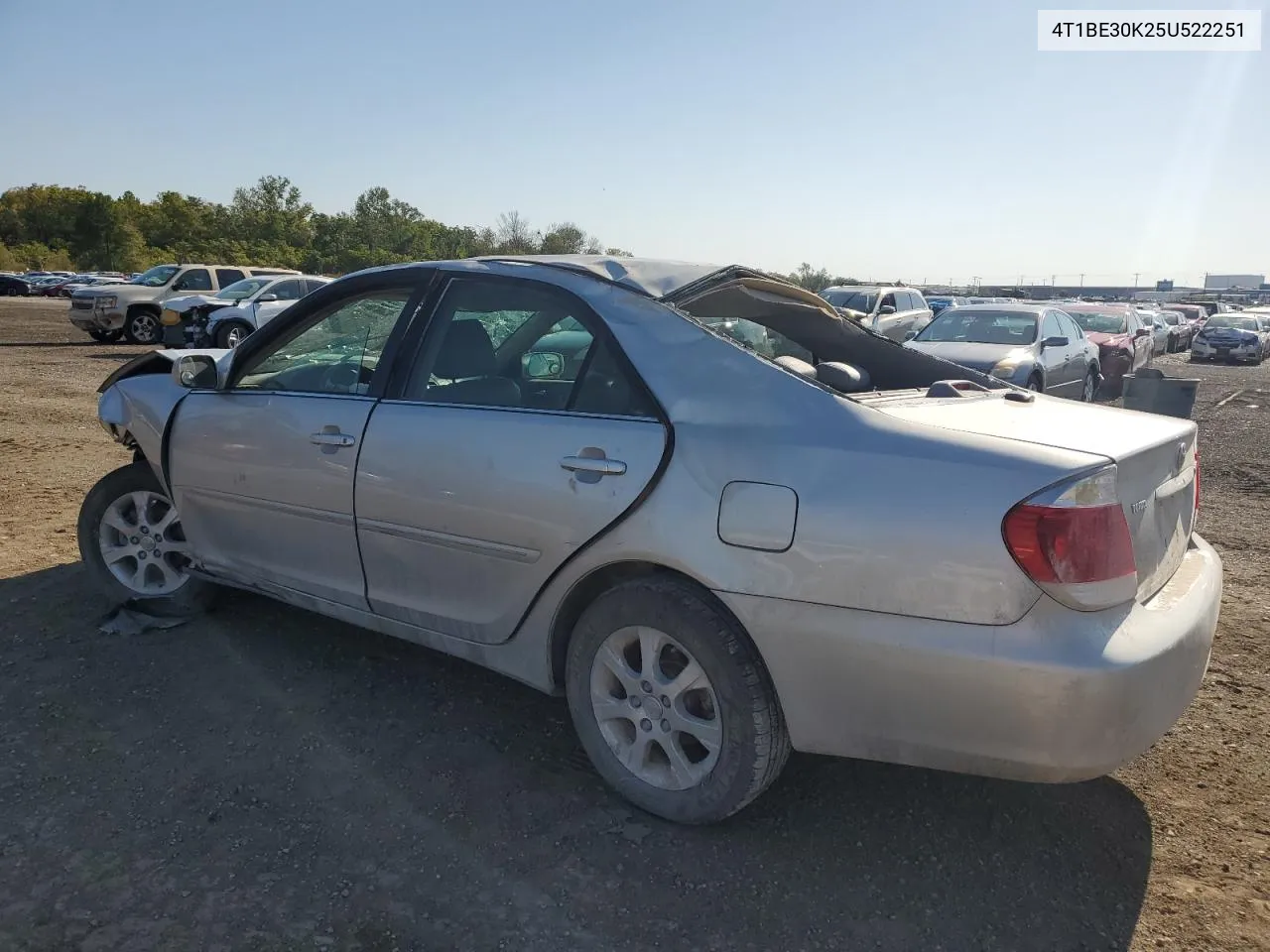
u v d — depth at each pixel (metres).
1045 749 2.31
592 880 2.62
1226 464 9.40
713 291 3.34
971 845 2.82
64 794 2.95
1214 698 3.85
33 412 10.29
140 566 4.39
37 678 3.74
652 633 2.79
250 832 2.79
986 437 2.50
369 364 3.54
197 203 115.69
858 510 2.44
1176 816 3.00
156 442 4.10
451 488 3.09
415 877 2.61
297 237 104.50
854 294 20.06
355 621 3.58
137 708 3.52
